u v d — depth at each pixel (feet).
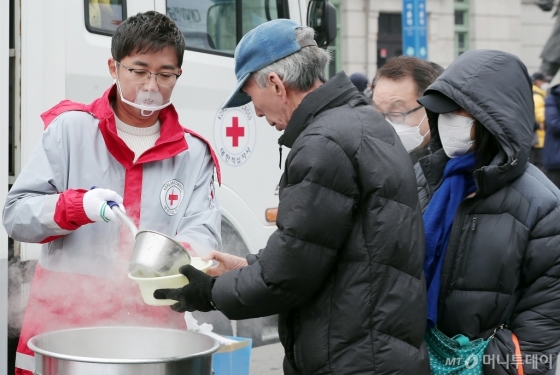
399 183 7.88
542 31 60.03
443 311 8.88
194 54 15.07
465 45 59.47
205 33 15.35
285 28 8.36
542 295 8.62
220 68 15.42
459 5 58.70
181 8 14.92
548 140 29.01
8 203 9.49
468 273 8.73
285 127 8.63
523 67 8.86
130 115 9.93
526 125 8.68
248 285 7.82
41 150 9.62
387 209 7.79
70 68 12.93
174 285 8.49
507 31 59.57
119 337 9.01
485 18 58.95
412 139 12.02
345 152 7.77
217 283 8.07
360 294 7.77
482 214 8.77
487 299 8.68
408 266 7.88
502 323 8.80
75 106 9.95
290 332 8.23
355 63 56.03
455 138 8.97
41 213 9.09
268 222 16.24
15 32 12.28
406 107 11.98
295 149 7.89
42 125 12.42
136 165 9.78
